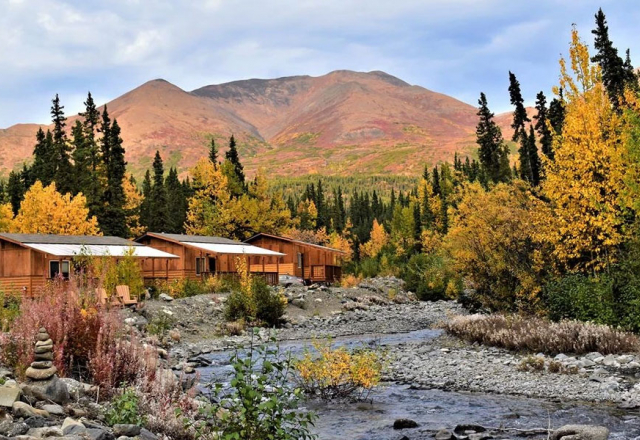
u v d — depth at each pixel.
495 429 10.59
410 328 34.03
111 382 9.94
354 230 123.50
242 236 66.19
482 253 26.86
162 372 10.84
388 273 69.12
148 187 82.25
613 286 20.23
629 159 19.81
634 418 10.96
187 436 8.25
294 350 23.73
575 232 21.27
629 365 15.48
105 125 67.31
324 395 13.81
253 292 33.34
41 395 8.35
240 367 6.81
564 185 21.33
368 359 14.32
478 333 22.27
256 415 6.59
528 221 24.69
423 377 16.44
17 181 73.69
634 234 20.42
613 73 33.69
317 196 117.44
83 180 62.12
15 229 52.06
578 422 10.86
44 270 37.00
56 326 10.83
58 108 67.56
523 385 14.50
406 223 92.88
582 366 15.98
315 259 57.09
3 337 10.67
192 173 65.31
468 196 28.44
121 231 63.38
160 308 30.31
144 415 8.49
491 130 59.69
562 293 22.47
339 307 43.75
